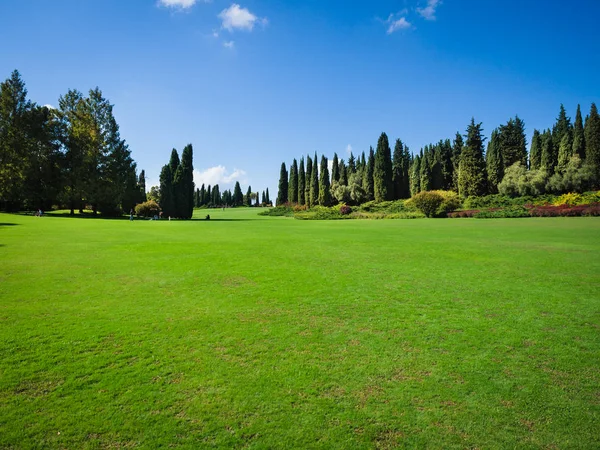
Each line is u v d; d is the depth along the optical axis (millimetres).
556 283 9258
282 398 4020
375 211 63188
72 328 6000
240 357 5004
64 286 8742
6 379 4324
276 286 9023
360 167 92188
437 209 48188
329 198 80312
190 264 11891
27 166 44000
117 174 52562
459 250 15227
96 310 6969
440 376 4531
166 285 9023
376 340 5648
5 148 43375
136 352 5121
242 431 3463
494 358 5039
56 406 3814
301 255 14055
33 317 6508
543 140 61750
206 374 4516
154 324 6246
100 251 14398
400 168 79875
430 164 75938
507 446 3285
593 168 49812
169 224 34906
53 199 49062
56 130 48500
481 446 3281
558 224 28109
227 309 7133
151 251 14742
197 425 3543
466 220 38438
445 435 3426
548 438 3391
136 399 3955
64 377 4398
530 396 4086
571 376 4539
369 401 3980
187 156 60812
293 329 6086
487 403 3951
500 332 5988
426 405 3914
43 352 5078
